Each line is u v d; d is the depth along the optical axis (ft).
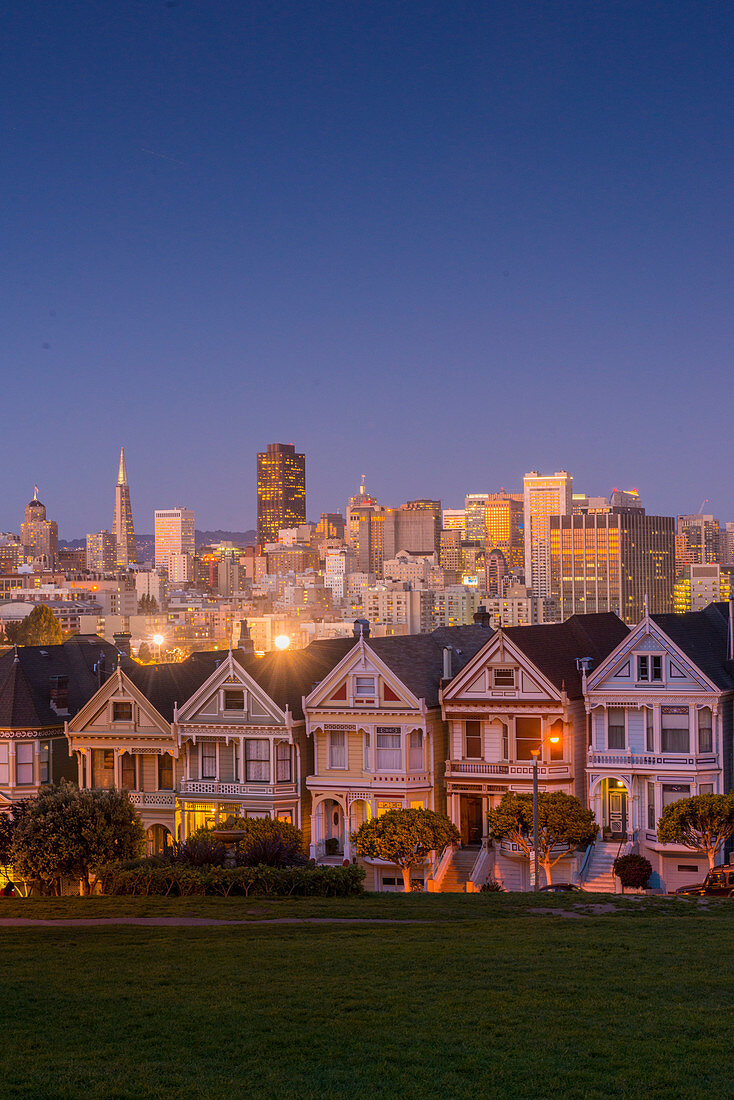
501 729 269.23
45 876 243.19
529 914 182.29
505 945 152.05
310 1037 114.83
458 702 271.08
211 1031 117.50
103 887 238.07
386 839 245.04
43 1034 118.21
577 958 143.02
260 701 275.80
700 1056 106.52
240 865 223.30
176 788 283.38
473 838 275.80
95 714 291.99
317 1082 103.91
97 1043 115.14
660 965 138.62
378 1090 101.76
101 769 292.40
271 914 184.44
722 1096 98.22
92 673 328.08
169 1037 116.26
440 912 184.55
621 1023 116.26
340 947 152.25
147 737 285.84
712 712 256.11
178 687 298.15
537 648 272.72
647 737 260.62
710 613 283.59
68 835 242.37
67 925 178.60
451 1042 112.47
